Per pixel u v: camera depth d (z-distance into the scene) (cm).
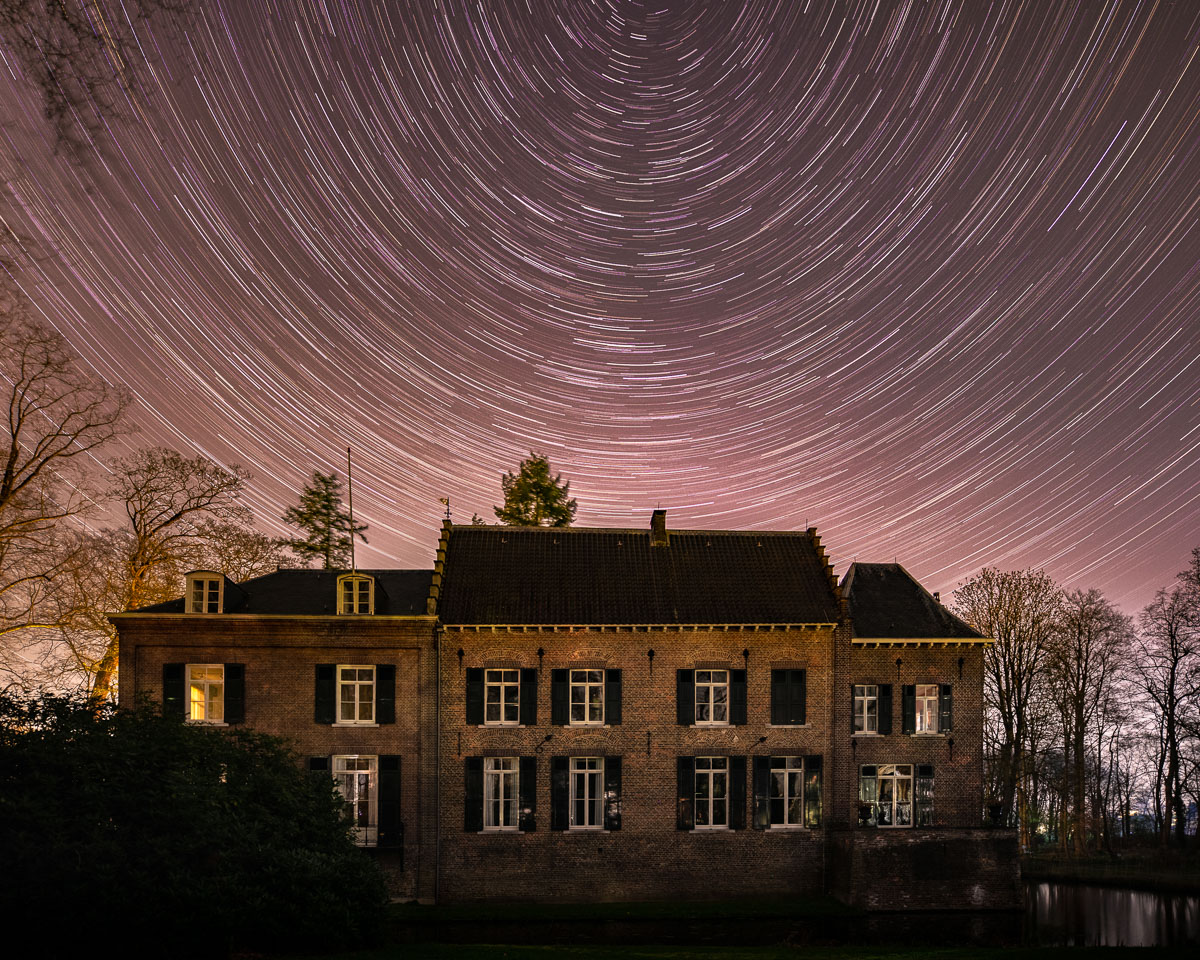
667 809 3719
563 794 3694
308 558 5719
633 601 3850
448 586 3850
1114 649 5600
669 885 3675
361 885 2623
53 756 2347
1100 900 4256
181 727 2764
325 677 3675
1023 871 5094
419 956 2433
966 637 3941
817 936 3334
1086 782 6159
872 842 3541
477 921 3369
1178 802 5403
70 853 2256
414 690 3694
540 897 3628
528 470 6169
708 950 2789
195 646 3656
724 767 3784
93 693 4222
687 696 3781
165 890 2286
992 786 5500
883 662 3906
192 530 4606
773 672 3828
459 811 3656
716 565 4059
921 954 2644
